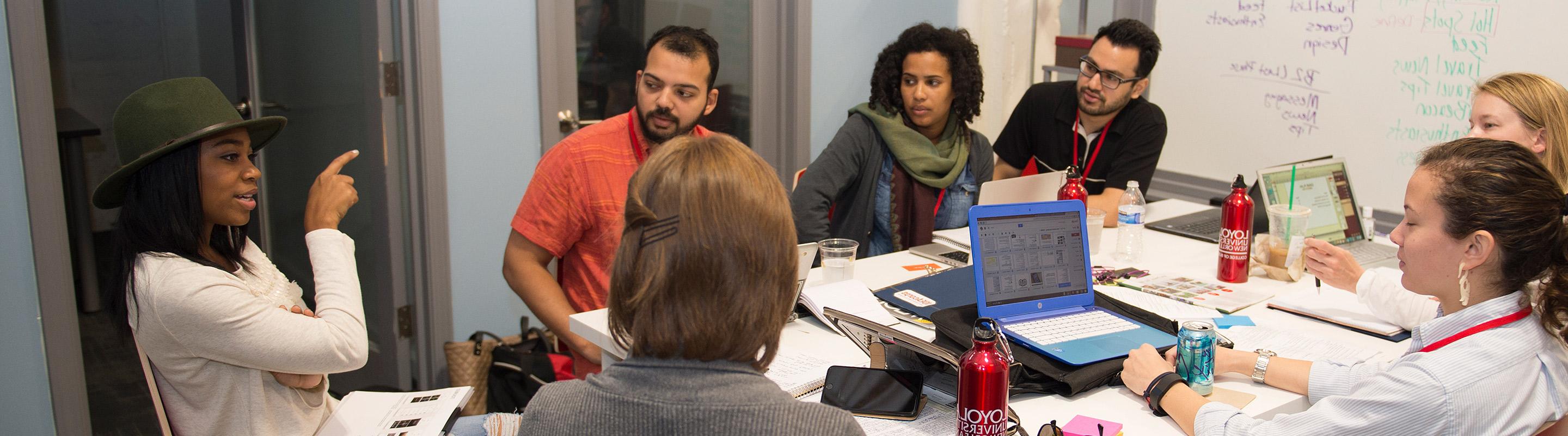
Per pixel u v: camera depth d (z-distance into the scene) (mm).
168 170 1448
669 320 785
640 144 2275
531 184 2270
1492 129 2143
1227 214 2115
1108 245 2539
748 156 826
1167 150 3879
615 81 3471
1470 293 1296
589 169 2227
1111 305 1812
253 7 3760
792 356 1634
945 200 2736
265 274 1647
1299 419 1296
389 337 3240
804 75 3814
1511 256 1235
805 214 2525
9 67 2193
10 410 2359
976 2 3881
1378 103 3141
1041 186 2484
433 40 2951
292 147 3668
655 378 792
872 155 2623
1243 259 2119
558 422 815
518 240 2291
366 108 3045
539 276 2275
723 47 3717
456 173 3127
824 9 3822
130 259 1443
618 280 818
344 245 1710
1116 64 2824
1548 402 1264
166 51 4711
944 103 2600
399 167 3090
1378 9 3082
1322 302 1941
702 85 2203
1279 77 3398
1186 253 2432
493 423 1682
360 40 2990
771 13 3783
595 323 1791
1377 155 3180
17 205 2266
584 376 2311
